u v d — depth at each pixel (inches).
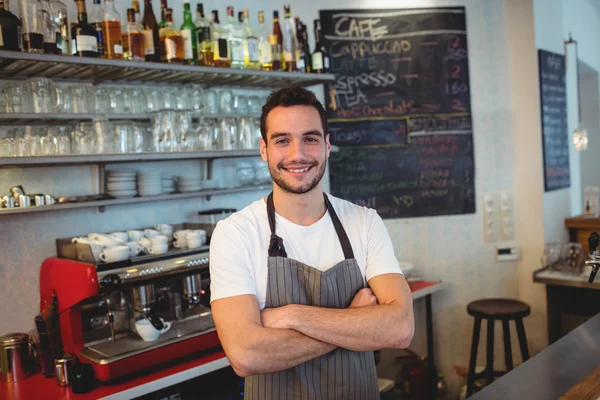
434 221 146.1
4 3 81.5
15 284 94.9
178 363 86.3
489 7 146.6
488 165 148.6
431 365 131.7
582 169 242.2
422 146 144.6
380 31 141.0
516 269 149.9
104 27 92.9
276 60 115.2
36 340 96.5
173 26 102.1
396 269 63.6
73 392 77.8
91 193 103.3
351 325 56.9
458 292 148.1
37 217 97.1
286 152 58.4
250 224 62.4
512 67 147.7
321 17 137.5
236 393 103.7
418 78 143.3
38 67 90.3
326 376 61.5
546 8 150.4
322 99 138.9
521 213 148.8
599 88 235.3
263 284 61.1
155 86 111.7
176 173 115.4
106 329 89.7
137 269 86.7
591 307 135.7
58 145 88.8
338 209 66.3
